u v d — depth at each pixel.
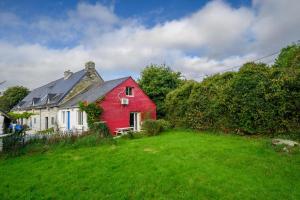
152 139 18.61
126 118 27.02
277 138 14.59
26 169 11.70
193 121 22.70
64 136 17.50
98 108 24.59
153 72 33.66
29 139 16.47
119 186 8.89
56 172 10.95
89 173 10.52
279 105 15.12
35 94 44.97
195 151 12.98
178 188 8.42
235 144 14.31
